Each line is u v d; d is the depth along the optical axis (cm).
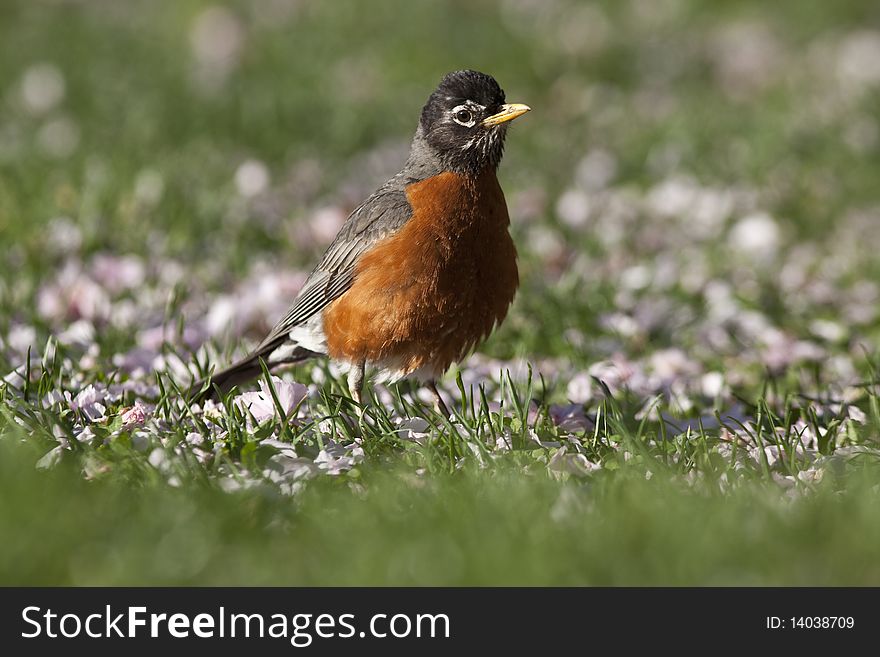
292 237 1662
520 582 670
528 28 2950
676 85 2770
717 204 1884
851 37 3031
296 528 744
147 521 720
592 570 674
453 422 967
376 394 1126
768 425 1009
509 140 2356
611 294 1465
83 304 1290
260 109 2358
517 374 1167
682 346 1334
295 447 891
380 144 2325
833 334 1335
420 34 2881
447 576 677
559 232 1748
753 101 2623
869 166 2166
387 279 1046
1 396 938
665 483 805
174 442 854
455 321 1066
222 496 770
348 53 2817
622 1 3175
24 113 2375
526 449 920
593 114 2558
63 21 3073
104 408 970
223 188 1888
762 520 728
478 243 1061
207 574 677
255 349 1138
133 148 2086
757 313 1428
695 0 3212
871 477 832
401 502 783
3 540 684
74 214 1677
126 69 2653
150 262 1521
